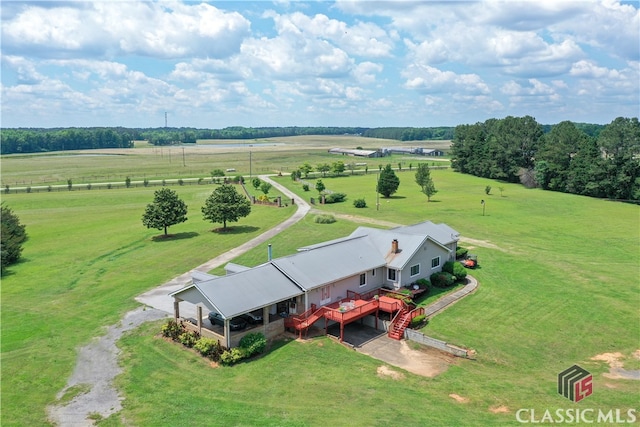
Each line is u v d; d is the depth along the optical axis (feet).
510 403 73.41
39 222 239.91
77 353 95.04
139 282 141.79
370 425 66.64
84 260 168.25
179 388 80.07
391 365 89.15
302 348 95.50
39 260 168.76
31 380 84.28
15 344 99.91
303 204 292.61
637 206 282.15
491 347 96.84
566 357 92.38
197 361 90.12
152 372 86.07
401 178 428.56
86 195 331.98
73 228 224.74
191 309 117.70
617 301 121.80
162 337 101.04
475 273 147.02
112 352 95.09
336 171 467.93
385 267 124.67
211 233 211.00
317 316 103.30
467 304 120.88
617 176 304.71
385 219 237.25
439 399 75.00
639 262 160.25
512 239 194.59
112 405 75.51
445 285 133.08
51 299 128.26
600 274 146.00
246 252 175.94
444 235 151.02
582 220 236.02
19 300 127.75
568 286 134.31
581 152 335.67
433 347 98.02
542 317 112.06
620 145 311.68
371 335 105.19
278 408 72.54
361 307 104.63
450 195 323.78
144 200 313.94
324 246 124.47
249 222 237.45
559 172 347.97
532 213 254.27
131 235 207.82
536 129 408.87
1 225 175.73
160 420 70.33
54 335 104.22
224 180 400.47
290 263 111.55
